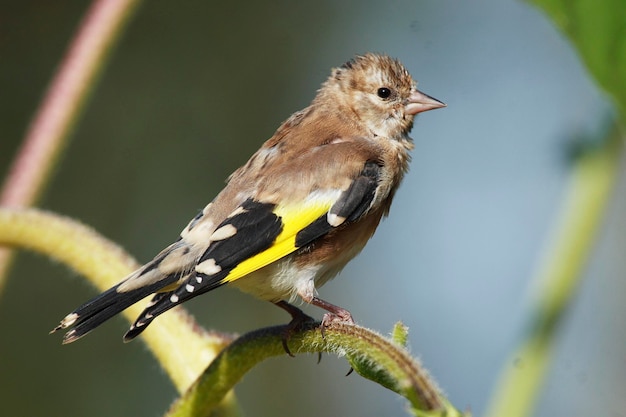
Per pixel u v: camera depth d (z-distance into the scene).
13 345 18.53
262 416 19.27
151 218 19.78
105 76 19.97
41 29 20.28
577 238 3.93
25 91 20.05
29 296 18.66
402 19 18.02
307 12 20.83
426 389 3.74
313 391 19.30
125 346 18.48
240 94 20.66
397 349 4.13
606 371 11.30
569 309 3.83
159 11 20.45
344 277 17.95
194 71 20.44
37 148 6.21
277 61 20.77
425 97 10.12
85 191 19.69
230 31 20.77
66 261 5.77
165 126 20.25
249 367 5.13
